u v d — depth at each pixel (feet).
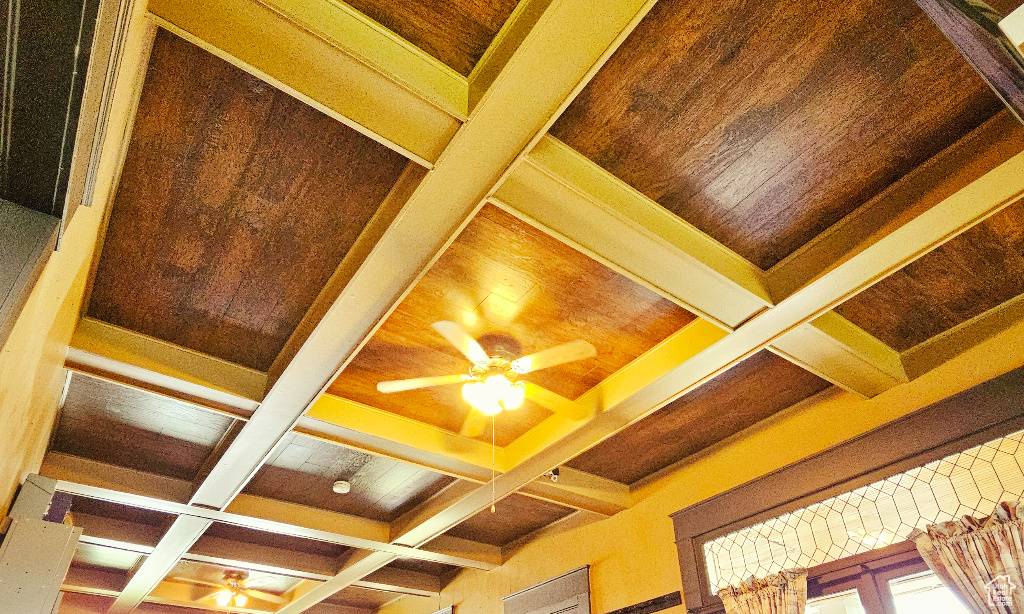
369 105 7.63
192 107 8.23
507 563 22.35
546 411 14.83
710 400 14.48
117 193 9.30
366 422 14.51
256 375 13.26
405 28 7.51
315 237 10.26
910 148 8.89
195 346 12.65
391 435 14.70
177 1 6.61
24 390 7.30
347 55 7.09
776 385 14.10
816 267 10.11
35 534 8.61
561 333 12.44
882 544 12.13
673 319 12.06
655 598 16.22
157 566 21.17
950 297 11.61
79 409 14.34
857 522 12.72
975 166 8.46
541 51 7.09
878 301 11.62
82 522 19.21
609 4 6.68
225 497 16.62
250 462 15.01
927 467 12.05
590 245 9.68
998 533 10.18
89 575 23.84
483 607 22.68
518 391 11.84
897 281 11.14
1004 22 3.39
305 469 17.19
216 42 6.88
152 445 15.88
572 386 14.01
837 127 8.61
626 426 13.87
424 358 13.16
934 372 12.51
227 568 23.72
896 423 12.64
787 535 13.87
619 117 8.48
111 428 15.15
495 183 8.58
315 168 9.13
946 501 11.54
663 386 12.73
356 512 19.92
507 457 16.02
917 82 8.05
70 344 11.37
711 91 8.16
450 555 21.58
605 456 16.87
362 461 16.72
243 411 13.32
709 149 8.91
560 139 8.80
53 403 12.32
